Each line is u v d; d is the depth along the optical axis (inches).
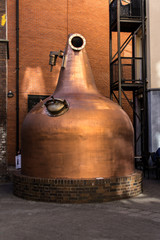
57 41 604.4
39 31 591.2
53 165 271.0
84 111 275.4
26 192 281.3
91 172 268.2
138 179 296.7
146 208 240.7
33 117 292.0
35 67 586.9
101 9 652.7
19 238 170.6
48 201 266.4
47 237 171.9
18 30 573.6
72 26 617.9
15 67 572.7
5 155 382.9
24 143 300.2
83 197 260.2
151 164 428.5
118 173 280.8
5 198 286.4
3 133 382.3
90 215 219.8
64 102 276.1
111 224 196.9
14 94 570.3
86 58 333.1
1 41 385.1
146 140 488.4
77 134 266.8
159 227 190.7
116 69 513.0
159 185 355.3
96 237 171.5
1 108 382.0
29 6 586.2
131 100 665.0
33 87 583.5
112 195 269.1
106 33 659.4
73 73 317.4
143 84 482.0
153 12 499.2
